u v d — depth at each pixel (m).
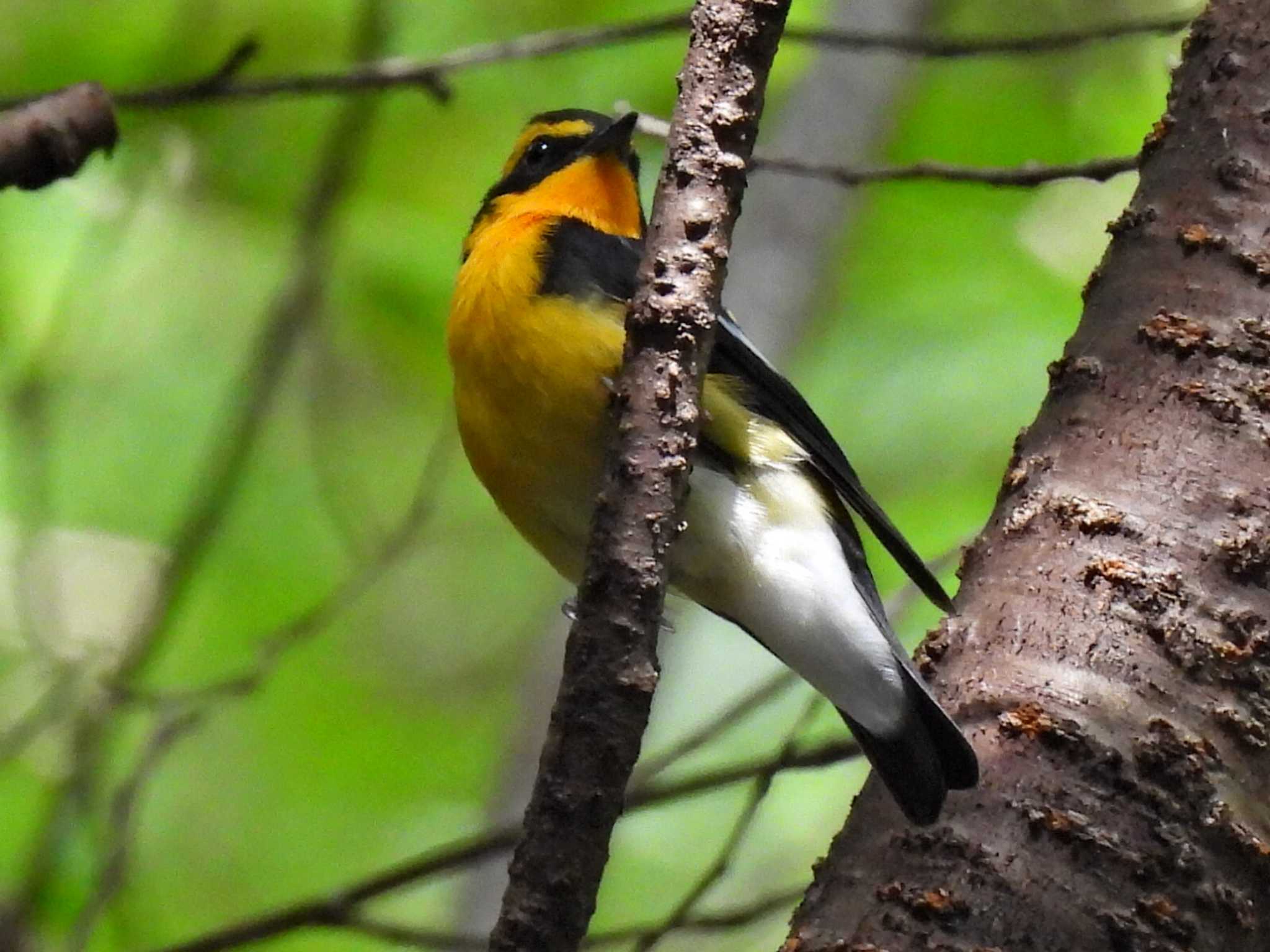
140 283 12.39
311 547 13.08
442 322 12.14
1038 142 12.39
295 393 13.20
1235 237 5.57
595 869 4.49
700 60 4.57
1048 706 4.99
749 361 7.22
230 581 12.91
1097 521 5.23
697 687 12.89
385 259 12.01
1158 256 5.64
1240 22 5.96
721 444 7.10
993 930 4.70
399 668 15.17
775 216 11.12
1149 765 4.86
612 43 8.31
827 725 12.31
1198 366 5.40
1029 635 5.16
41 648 9.70
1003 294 13.06
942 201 12.82
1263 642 5.03
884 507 12.50
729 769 7.50
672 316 4.55
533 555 16.19
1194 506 5.20
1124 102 12.36
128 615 11.93
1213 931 4.71
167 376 12.77
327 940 11.76
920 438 12.95
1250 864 4.79
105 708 9.24
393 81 7.96
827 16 11.66
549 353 6.95
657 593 4.53
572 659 4.54
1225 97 5.84
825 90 11.48
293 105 11.98
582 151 8.39
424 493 9.78
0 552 11.63
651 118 8.13
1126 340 5.52
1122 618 5.09
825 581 7.07
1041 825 4.82
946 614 6.09
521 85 12.16
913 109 12.47
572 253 7.15
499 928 4.48
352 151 9.90
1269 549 5.12
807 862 11.75
